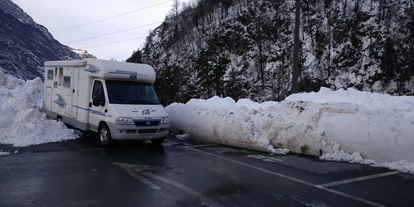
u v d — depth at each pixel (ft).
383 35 130.62
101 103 29.07
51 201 14.71
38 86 48.62
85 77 31.63
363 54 131.13
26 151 26.08
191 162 23.90
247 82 150.10
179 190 16.94
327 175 20.42
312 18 165.17
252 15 195.11
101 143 29.22
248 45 172.65
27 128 30.60
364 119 25.08
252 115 32.19
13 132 30.04
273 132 29.19
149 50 289.53
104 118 28.68
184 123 37.32
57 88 37.24
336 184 18.42
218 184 18.22
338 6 157.89
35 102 43.01
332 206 14.80
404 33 129.59
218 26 216.54
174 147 30.32
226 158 25.61
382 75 122.11
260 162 24.20
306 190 17.24
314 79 134.21
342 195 16.42
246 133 29.76
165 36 289.74
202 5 276.00
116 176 19.48
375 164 23.15
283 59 147.54
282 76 143.43
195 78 169.48
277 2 195.00
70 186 17.16
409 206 14.89
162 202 14.99
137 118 27.94
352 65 132.05
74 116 33.27
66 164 22.20
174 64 222.89
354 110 26.43
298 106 30.42
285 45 160.04
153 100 31.48
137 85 31.42
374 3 146.72
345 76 130.00
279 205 14.87
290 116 30.48
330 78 132.05
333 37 145.59
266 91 143.23
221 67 136.77
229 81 146.20
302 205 14.89
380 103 29.07
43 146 28.35
